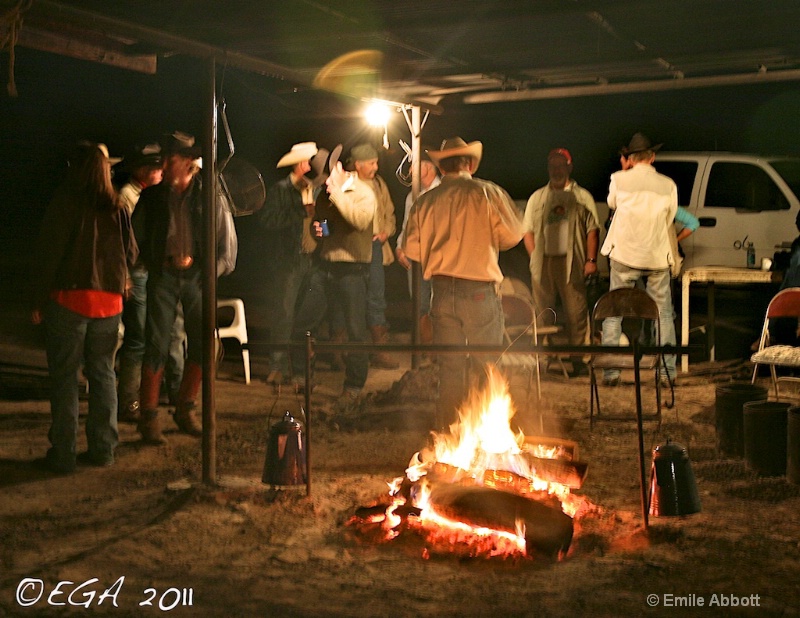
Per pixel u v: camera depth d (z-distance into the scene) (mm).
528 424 6754
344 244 8078
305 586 4117
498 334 6312
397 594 4023
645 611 3842
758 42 7438
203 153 5438
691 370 9703
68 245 5805
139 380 7387
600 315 7332
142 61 7402
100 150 5867
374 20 6523
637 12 6410
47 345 5875
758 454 5895
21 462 6152
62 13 4754
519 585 4113
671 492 4898
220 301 8977
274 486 5426
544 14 6023
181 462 6184
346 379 8148
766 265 9852
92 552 4508
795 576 4207
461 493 4625
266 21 6512
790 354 7586
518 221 6180
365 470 5992
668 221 8820
